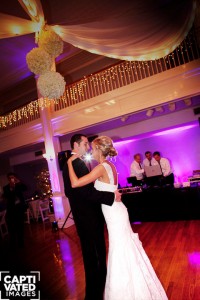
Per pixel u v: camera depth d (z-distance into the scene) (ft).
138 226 18.79
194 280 8.87
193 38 18.76
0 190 36.42
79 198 7.72
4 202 34.58
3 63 25.86
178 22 15.03
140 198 20.34
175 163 29.89
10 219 18.44
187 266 10.19
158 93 18.60
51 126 24.35
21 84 32.12
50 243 18.28
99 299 7.48
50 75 10.54
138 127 27.84
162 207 19.43
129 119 25.14
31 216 33.50
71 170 7.25
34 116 30.17
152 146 31.07
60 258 14.17
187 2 14.46
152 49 15.97
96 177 6.92
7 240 21.93
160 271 10.13
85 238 7.66
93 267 7.61
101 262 7.68
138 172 25.76
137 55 16.40
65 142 32.53
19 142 27.81
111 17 13.75
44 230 24.08
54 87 10.55
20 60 25.79
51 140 24.25
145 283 6.66
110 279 6.87
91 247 7.63
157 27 14.89
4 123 30.19
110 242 7.16
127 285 6.59
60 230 22.58
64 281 10.64
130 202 20.80
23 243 18.38
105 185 7.16
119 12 13.82
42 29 12.80
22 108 29.07
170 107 20.61
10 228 18.67
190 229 15.71
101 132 30.01
